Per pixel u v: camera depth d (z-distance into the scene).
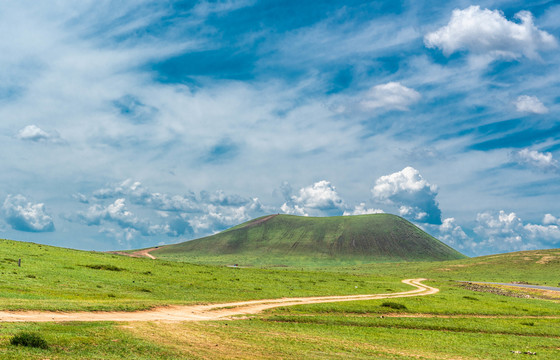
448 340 56.44
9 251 106.38
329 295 98.50
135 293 73.38
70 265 96.56
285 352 38.59
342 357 38.75
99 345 32.50
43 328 35.34
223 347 38.00
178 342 37.56
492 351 50.50
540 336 67.19
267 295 86.94
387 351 45.16
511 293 140.38
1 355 25.42
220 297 78.75
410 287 138.25
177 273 112.12
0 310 42.06
